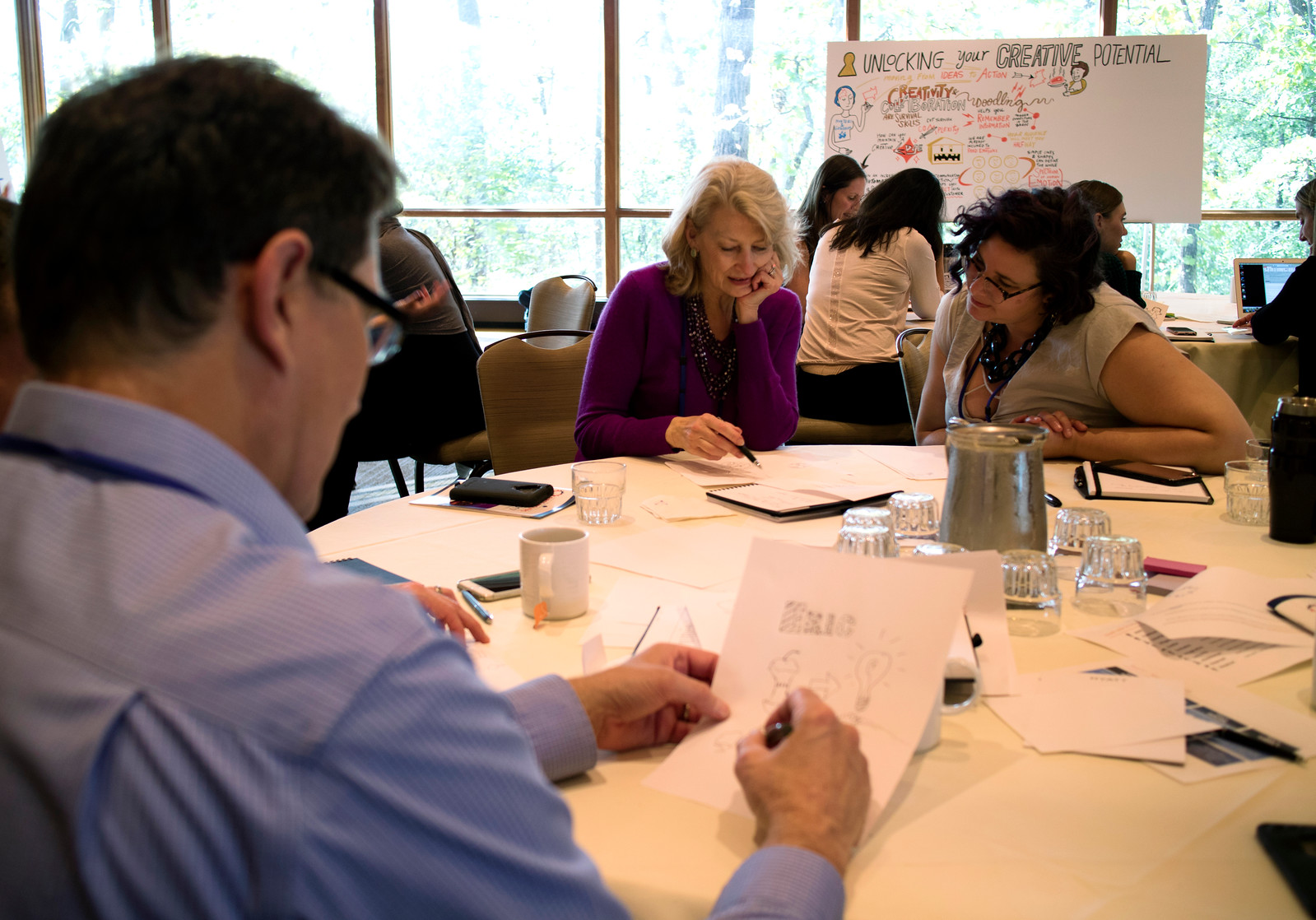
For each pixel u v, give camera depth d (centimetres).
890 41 588
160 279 47
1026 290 185
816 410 360
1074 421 184
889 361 354
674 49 620
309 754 41
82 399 48
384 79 628
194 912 39
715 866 65
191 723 40
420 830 42
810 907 56
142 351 48
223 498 49
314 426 55
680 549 131
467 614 103
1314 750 77
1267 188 606
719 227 192
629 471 177
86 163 46
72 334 48
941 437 213
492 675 94
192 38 632
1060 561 125
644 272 206
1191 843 66
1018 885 62
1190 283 621
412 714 44
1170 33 595
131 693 41
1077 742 80
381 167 55
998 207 187
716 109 626
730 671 81
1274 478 133
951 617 74
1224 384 363
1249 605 105
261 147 48
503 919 44
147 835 39
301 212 50
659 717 81
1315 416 129
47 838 39
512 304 650
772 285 197
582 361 256
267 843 39
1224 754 78
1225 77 597
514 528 143
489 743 46
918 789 73
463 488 157
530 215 644
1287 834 65
